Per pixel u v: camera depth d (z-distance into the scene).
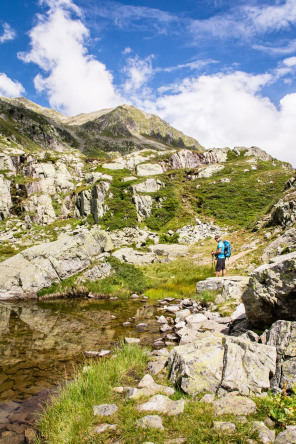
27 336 9.66
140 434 3.95
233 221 48.94
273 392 4.59
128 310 13.91
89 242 22.12
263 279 6.91
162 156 92.44
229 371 5.04
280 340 5.47
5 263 20.22
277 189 60.72
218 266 15.67
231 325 8.53
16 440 4.34
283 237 18.81
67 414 4.81
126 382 6.00
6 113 184.75
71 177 76.12
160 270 26.03
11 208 61.91
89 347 8.59
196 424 4.05
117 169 77.25
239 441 3.54
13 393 5.85
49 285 18.38
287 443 3.32
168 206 57.75
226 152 100.81
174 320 11.56
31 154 79.44
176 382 5.45
